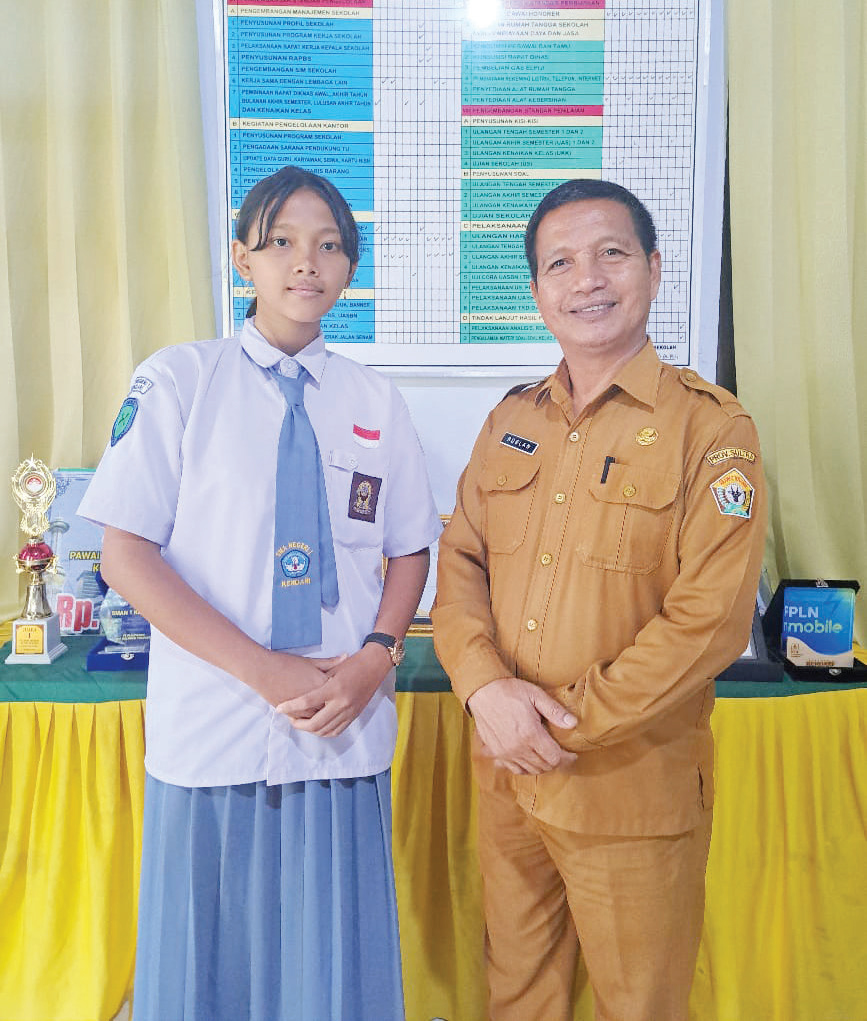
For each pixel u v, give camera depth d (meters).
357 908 1.11
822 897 1.37
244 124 1.63
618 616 1.05
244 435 1.07
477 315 1.69
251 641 1.02
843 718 1.38
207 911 1.07
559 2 1.61
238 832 1.07
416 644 1.49
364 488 1.13
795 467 1.66
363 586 1.13
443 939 1.40
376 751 1.11
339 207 1.12
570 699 1.04
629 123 1.64
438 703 1.38
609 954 1.07
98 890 1.34
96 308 1.67
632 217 1.12
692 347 1.70
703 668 0.98
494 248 1.68
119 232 1.63
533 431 1.18
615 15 1.62
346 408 1.14
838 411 1.65
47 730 1.35
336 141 1.64
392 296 1.69
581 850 1.07
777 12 1.59
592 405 1.12
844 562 1.69
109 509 1.01
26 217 1.63
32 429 1.69
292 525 1.07
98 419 1.69
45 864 1.36
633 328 1.12
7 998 1.38
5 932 1.38
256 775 1.06
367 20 1.62
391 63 1.63
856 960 1.38
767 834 1.37
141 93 1.61
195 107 1.61
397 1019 1.12
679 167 1.65
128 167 1.61
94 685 1.36
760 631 1.42
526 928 1.18
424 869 1.38
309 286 1.09
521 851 1.17
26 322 1.65
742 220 1.65
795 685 1.39
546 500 1.13
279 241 1.10
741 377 1.69
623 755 1.04
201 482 1.05
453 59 1.63
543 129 1.65
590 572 1.06
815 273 1.64
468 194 1.66
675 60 1.62
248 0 1.60
